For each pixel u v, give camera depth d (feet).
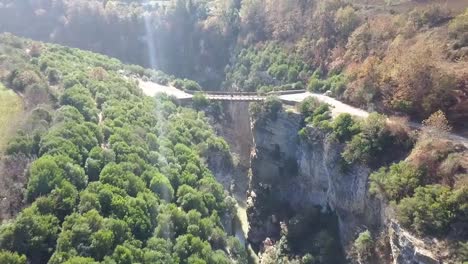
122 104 265.75
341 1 346.33
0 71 256.52
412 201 174.19
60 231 155.74
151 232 180.04
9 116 214.28
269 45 393.50
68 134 200.03
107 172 189.26
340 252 230.07
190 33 497.87
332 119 253.03
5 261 135.95
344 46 318.04
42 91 237.25
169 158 239.30
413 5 319.27
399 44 261.65
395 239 177.37
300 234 251.39
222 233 208.54
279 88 333.83
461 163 177.37
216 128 338.75
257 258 261.03
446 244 158.40
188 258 175.42
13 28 505.66
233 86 419.33
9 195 163.43
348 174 226.79
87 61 354.33
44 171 168.04
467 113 207.10
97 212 163.02
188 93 364.38
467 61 218.38
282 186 289.33
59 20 508.94
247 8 439.22
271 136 296.10
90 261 142.92
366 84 257.14
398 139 211.00
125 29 505.66
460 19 243.60
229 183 296.10
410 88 223.51
